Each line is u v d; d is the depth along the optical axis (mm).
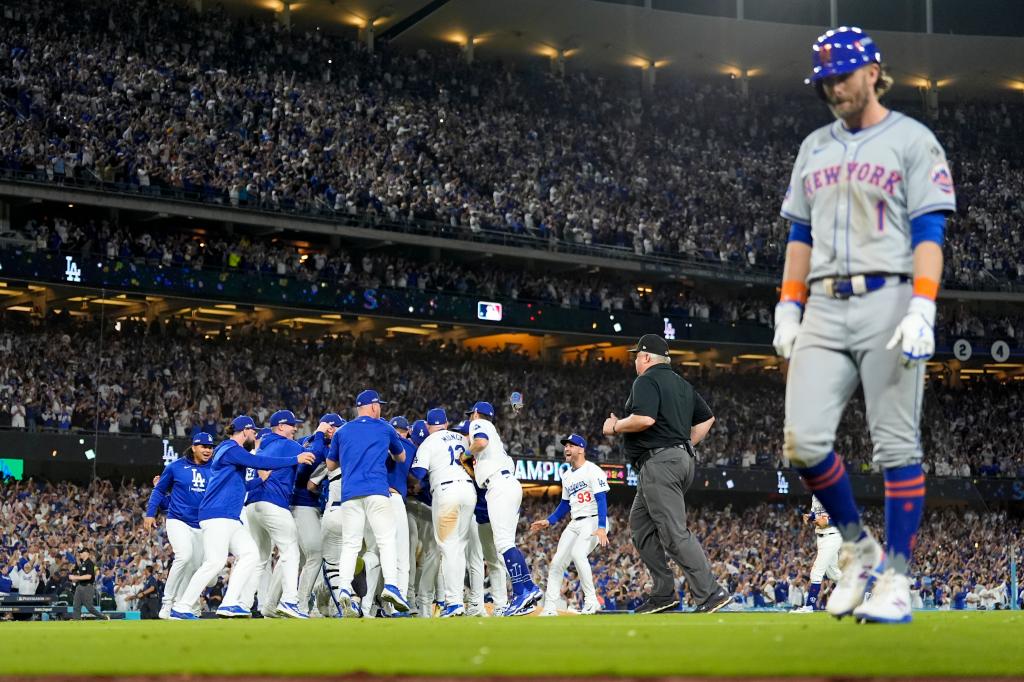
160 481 25953
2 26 67062
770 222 89750
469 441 24328
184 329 67938
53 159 63031
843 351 9391
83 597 38562
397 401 73062
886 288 9188
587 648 7270
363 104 81375
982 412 88500
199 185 67812
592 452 77188
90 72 68375
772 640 7605
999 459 86750
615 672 5965
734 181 91750
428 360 76688
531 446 74750
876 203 9219
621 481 77000
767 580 64562
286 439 24484
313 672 6215
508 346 83750
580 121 91188
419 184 78500
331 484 24484
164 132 68875
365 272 74875
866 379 9289
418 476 22688
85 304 69000
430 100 86188
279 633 9656
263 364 69750
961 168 97188
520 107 89688
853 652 6773
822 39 9453
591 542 27938
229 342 69375
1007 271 90812
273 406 68438
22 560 48656
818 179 9492
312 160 74250
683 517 16984
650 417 16812
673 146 92875
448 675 5992
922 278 8938
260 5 88250
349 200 73250
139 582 48125
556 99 91875
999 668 6078
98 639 9039
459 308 75500
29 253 60594
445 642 8070
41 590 47969
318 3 88875
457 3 89750
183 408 64688
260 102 75312
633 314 81250
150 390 64375
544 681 5738
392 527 21312
